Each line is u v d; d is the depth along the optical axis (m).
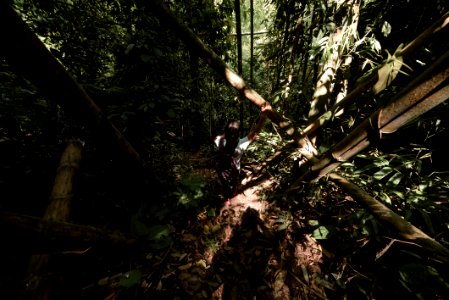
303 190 2.69
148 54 2.44
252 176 3.47
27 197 2.34
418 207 1.85
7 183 2.21
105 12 3.05
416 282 1.54
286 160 3.38
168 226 2.52
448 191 2.06
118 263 2.18
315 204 2.76
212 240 2.51
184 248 2.41
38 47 1.27
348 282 2.03
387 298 1.86
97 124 1.85
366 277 1.94
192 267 2.23
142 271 2.15
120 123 2.50
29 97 2.16
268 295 2.03
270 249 2.40
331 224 2.42
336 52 2.20
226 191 3.07
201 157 4.00
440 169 2.50
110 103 2.51
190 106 3.52
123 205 2.66
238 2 2.24
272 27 3.20
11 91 2.08
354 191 1.89
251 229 2.63
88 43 2.86
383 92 2.45
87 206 2.54
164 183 2.93
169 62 2.78
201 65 3.39
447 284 1.46
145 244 2.28
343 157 1.69
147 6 1.40
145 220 2.57
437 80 0.97
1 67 2.16
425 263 1.86
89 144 2.70
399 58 1.53
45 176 2.39
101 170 2.78
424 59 2.26
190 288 2.06
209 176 3.57
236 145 2.53
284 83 3.01
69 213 1.91
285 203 2.84
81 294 1.92
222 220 2.76
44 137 2.37
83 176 2.53
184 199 2.60
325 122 2.14
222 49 3.28
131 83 2.61
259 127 2.48
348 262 2.14
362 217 1.92
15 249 1.16
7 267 1.87
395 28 2.60
